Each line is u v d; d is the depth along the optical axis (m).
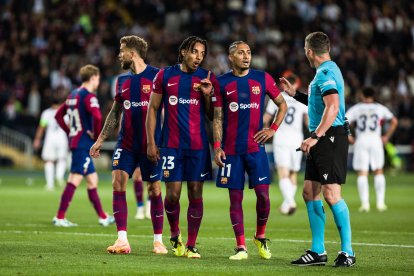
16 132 103.69
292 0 124.94
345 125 29.92
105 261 29.27
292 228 43.69
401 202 64.62
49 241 35.50
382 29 122.25
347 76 109.38
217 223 45.91
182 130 30.86
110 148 100.06
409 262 30.19
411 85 116.75
